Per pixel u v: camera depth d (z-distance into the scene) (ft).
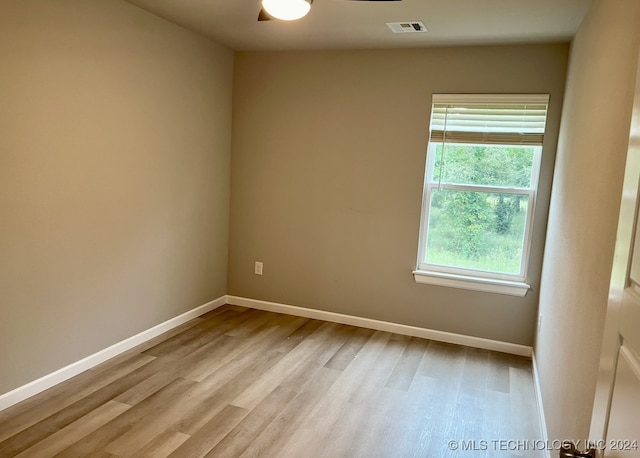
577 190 7.35
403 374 10.50
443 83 11.98
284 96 13.44
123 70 10.00
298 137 13.47
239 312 14.17
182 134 12.03
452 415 8.86
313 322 13.64
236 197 14.35
